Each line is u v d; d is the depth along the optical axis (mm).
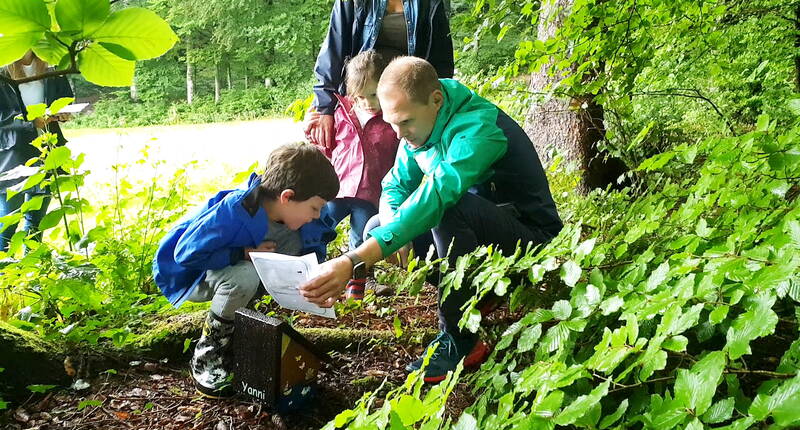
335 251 3996
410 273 2113
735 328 1265
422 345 2752
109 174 8117
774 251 1492
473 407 1694
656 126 4312
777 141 1712
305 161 2418
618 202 3105
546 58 3160
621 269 1991
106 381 2527
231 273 2377
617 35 3033
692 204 2012
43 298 2734
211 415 2303
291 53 24438
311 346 2285
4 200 3631
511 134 2494
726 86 5438
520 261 1871
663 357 1306
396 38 3398
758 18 4426
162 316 3031
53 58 919
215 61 24469
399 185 2650
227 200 2357
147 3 24906
